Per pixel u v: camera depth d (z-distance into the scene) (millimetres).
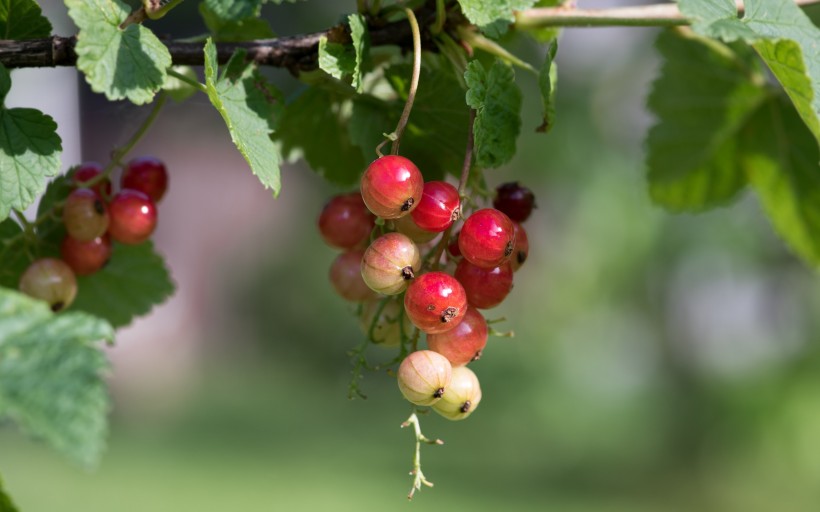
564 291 11992
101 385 1469
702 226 11992
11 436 11750
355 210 2445
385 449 12602
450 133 2428
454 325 1971
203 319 18844
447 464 12031
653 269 12375
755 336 12750
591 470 12180
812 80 2100
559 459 12453
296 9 11781
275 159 2170
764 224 11859
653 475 12156
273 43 2236
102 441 1425
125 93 1904
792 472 11250
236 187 19000
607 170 11547
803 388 11383
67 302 2391
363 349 2209
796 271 11961
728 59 3375
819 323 11570
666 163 3609
